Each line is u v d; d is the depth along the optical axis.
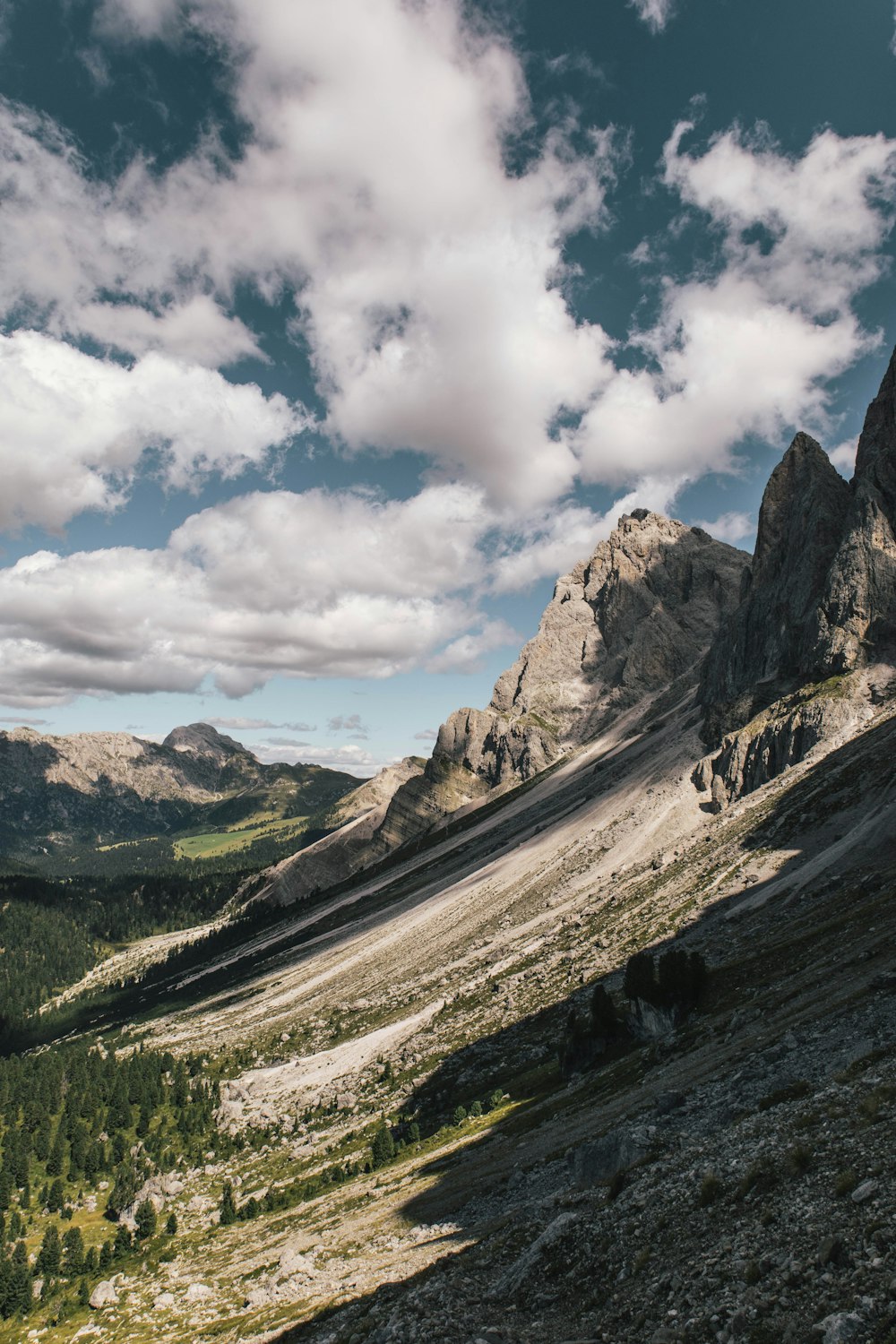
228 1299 53.78
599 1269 26.75
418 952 164.62
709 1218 24.98
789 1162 24.81
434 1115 84.06
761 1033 48.28
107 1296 71.75
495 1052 92.75
